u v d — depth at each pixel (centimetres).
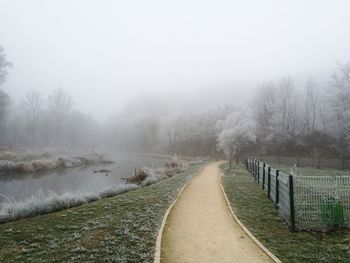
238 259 757
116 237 920
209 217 1198
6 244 902
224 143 5866
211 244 870
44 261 753
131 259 743
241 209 1348
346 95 5572
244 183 2309
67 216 1216
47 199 1512
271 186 1608
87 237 929
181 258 759
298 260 756
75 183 3012
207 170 3862
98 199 1761
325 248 846
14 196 2286
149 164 5625
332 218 1014
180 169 3900
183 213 1263
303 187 1091
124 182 2914
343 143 5503
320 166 4659
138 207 1357
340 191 1068
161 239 908
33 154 5031
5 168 3706
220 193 1809
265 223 1119
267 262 739
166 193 1762
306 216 1067
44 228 1053
